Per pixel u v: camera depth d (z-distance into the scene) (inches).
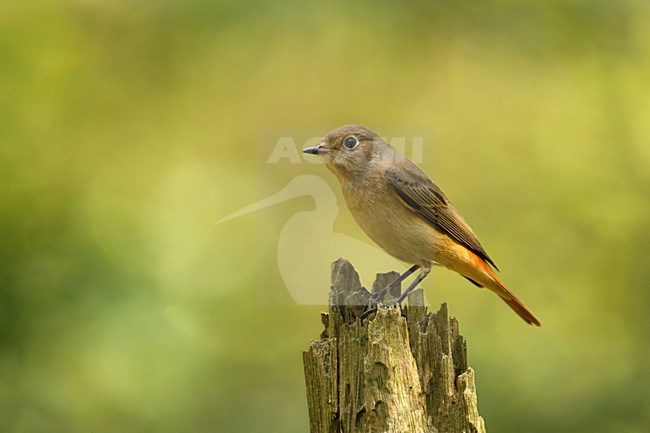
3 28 510.3
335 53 631.8
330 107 629.3
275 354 540.1
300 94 628.7
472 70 647.1
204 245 482.6
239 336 509.4
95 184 500.1
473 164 642.8
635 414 545.3
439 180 639.1
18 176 464.8
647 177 625.3
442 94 647.1
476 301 583.8
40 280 436.8
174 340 450.3
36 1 529.0
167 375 448.5
